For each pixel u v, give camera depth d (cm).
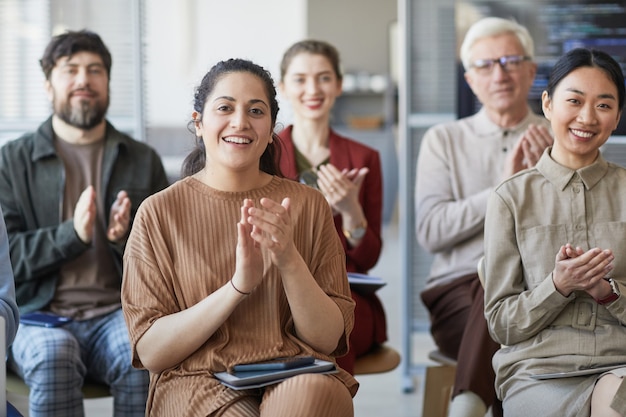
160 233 236
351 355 315
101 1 447
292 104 363
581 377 242
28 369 294
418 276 455
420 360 483
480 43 362
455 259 356
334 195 331
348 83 1182
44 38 450
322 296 231
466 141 369
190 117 269
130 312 233
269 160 260
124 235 326
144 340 229
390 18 1196
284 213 223
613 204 258
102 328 320
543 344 250
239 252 221
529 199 261
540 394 244
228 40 1263
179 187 242
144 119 447
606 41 430
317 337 233
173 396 228
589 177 258
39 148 333
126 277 237
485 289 263
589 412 236
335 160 359
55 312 324
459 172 365
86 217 313
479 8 434
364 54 1206
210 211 239
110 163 339
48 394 292
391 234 1011
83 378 304
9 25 449
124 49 448
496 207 263
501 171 362
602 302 242
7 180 330
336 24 1207
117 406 306
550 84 262
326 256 245
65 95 332
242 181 242
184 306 235
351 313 244
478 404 302
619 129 432
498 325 255
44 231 322
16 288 325
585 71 253
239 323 234
